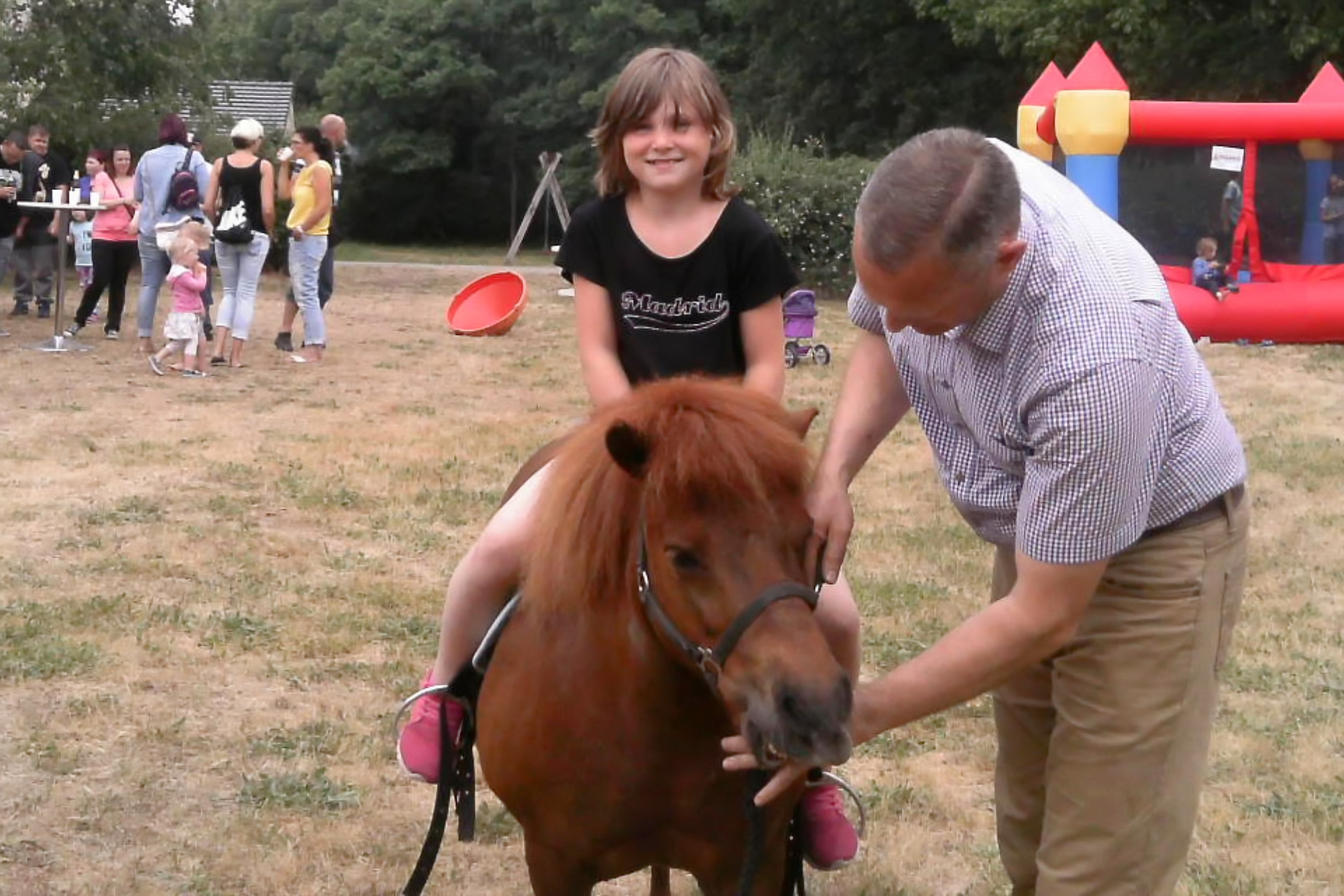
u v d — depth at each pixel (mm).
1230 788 4609
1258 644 5895
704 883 2805
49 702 5059
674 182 3096
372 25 41125
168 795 4438
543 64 40906
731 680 2209
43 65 20703
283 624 5938
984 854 4207
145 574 6496
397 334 14875
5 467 8305
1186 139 13945
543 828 2805
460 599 3098
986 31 26094
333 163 13047
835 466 2828
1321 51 20547
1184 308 13938
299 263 12445
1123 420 2311
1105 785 2656
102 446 8891
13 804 4320
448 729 3230
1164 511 2553
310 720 5031
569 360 13195
